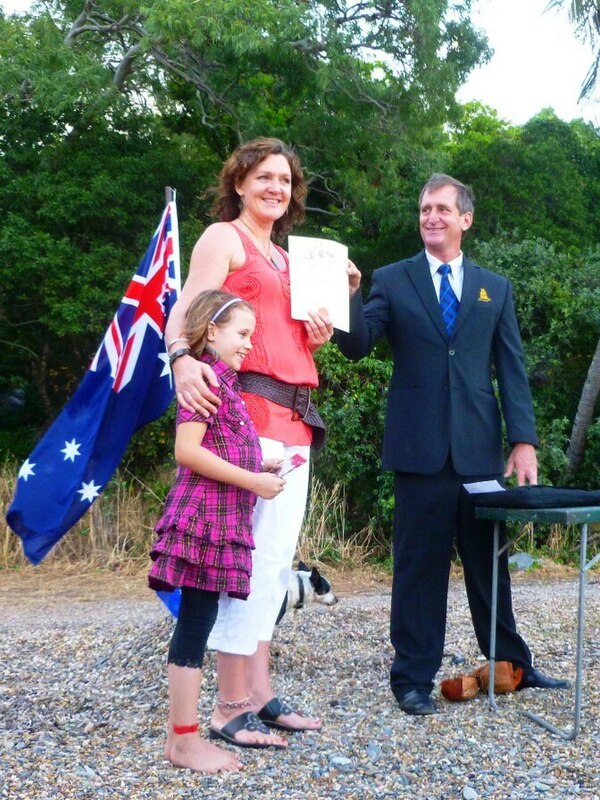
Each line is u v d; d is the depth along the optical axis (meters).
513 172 16.66
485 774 3.24
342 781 3.19
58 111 13.05
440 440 4.02
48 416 15.70
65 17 15.40
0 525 11.36
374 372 11.91
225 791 3.07
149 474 13.02
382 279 4.21
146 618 6.62
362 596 9.06
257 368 3.52
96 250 13.63
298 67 13.98
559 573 10.91
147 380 5.51
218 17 12.68
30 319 14.95
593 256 14.25
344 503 11.83
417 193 15.04
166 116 16.28
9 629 6.59
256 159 3.70
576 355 13.62
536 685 4.31
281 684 4.46
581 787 3.13
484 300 4.14
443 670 4.75
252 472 3.22
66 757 3.42
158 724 3.86
